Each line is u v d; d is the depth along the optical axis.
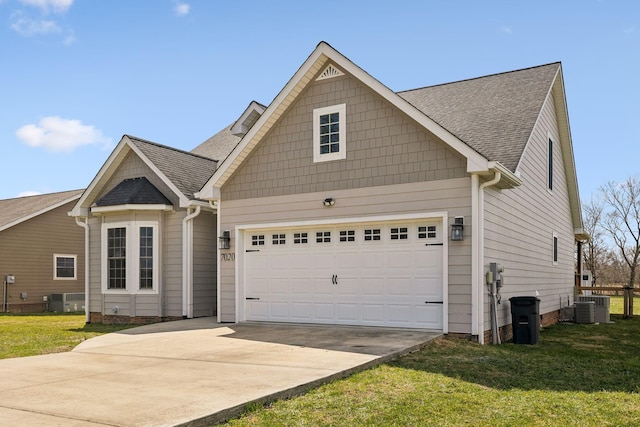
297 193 13.22
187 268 15.72
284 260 13.51
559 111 18.27
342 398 6.38
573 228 22.09
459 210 11.20
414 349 9.58
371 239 12.39
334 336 10.95
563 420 5.78
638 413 6.07
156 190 16.25
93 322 16.94
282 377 7.10
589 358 9.97
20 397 6.21
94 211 16.19
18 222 24.23
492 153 12.24
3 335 12.70
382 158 12.16
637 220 44.91
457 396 6.61
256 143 13.81
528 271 14.45
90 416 5.39
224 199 14.28
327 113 12.95
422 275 11.71
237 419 5.59
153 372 7.62
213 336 11.34
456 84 16.92
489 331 11.30
